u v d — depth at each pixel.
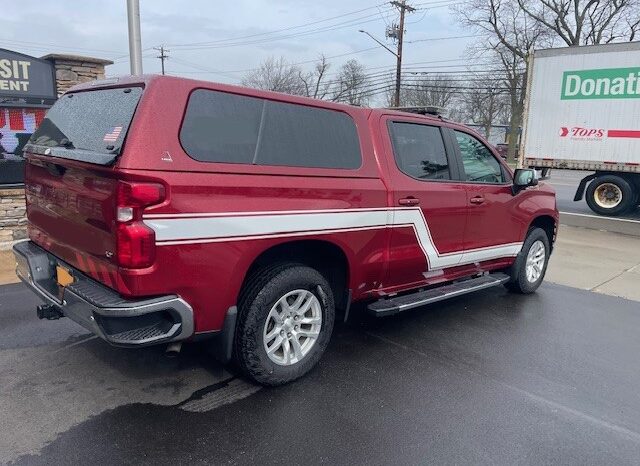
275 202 3.28
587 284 6.79
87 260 3.12
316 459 2.80
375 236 3.98
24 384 3.47
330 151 3.71
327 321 3.75
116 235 2.76
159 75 2.98
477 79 43.78
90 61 7.97
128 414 3.15
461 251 4.86
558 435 3.14
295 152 3.48
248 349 3.33
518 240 5.64
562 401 3.56
